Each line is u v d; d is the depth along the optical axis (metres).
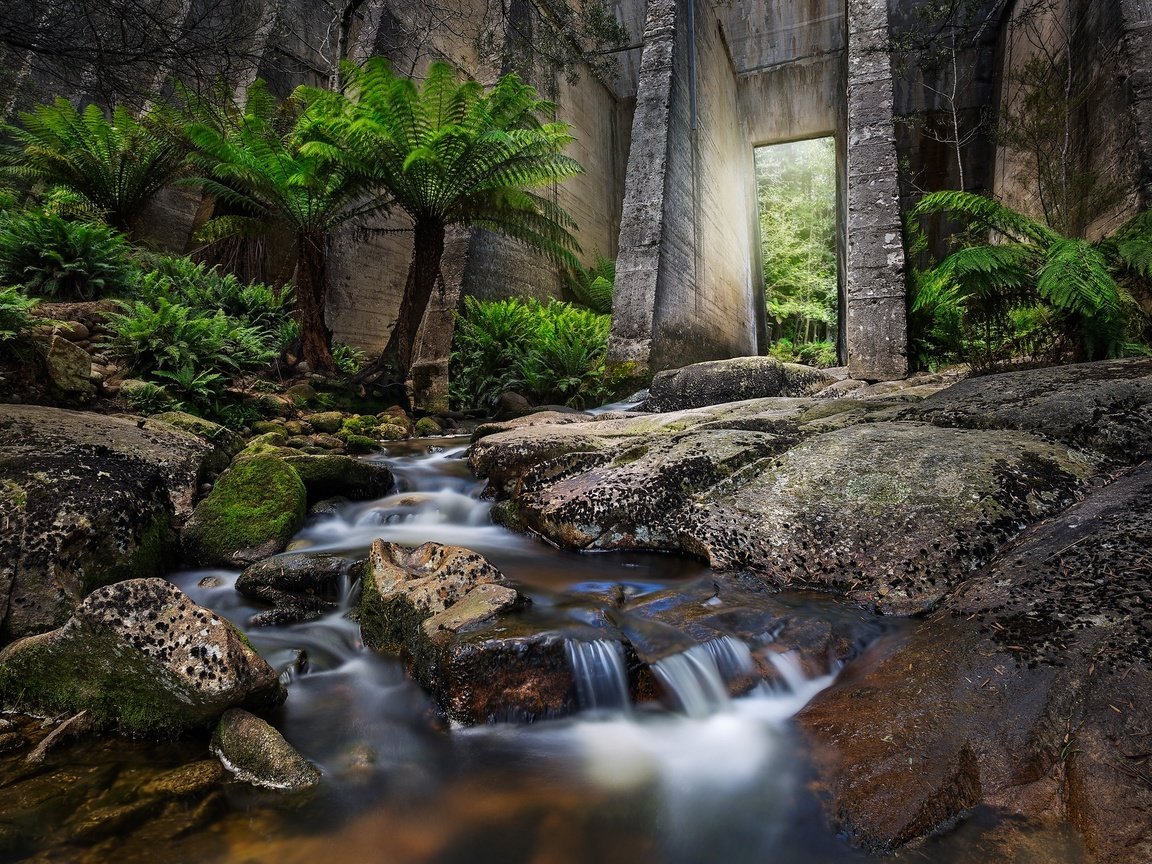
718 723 2.01
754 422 4.51
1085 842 1.31
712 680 2.17
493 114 8.15
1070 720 1.60
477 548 3.63
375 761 1.88
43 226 6.84
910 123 13.28
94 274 7.01
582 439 4.57
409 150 7.48
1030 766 1.53
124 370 5.91
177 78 4.68
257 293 8.50
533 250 12.18
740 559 3.04
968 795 1.49
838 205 14.93
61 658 2.05
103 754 1.88
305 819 1.62
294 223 7.92
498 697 2.06
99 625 2.00
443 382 9.44
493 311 9.66
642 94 10.30
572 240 9.02
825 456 3.57
